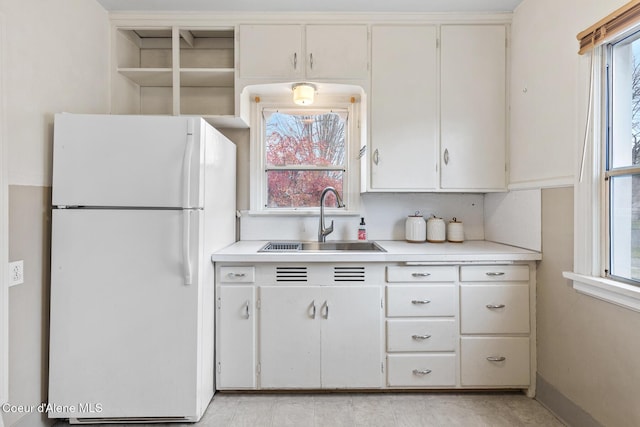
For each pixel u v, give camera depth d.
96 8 2.30
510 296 2.11
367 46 2.47
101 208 1.80
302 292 2.09
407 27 2.48
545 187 2.06
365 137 2.53
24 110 1.68
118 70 2.46
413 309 2.11
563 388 1.90
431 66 2.48
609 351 1.60
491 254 2.09
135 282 1.81
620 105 1.63
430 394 2.16
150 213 1.80
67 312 1.79
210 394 2.04
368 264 2.12
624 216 1.61
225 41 2.78
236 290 2.09
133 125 1.80
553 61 2.00
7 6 1.58
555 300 1.97
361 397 2.13
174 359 1.82
